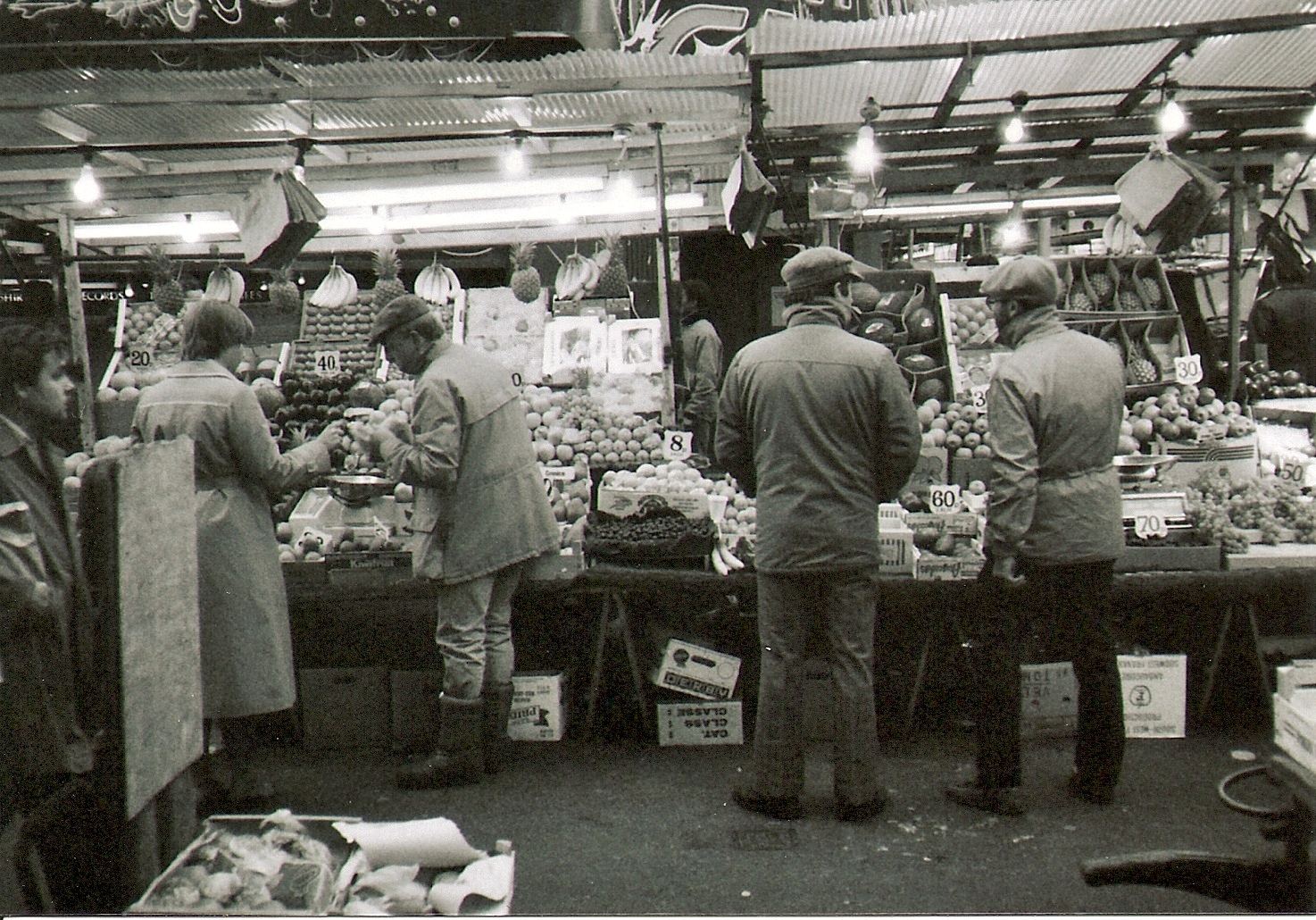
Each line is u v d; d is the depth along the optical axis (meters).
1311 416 5.71
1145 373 5.82
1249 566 4.45
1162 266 6.20
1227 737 4.40
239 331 3.79
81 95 4.45
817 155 6.02
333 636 5.05
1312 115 5.49
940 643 4.73
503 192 6.51
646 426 5.82
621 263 6.92
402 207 7.09
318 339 6.98
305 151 5.28
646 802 3.89
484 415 4.02
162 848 2.39
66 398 2.42
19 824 2.08
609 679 4.82
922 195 7.63
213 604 3.62
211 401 3.62
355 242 7.78
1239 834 3.50
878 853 3.43
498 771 4.25
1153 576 4.38
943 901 3.10
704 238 9.47
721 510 4.96
